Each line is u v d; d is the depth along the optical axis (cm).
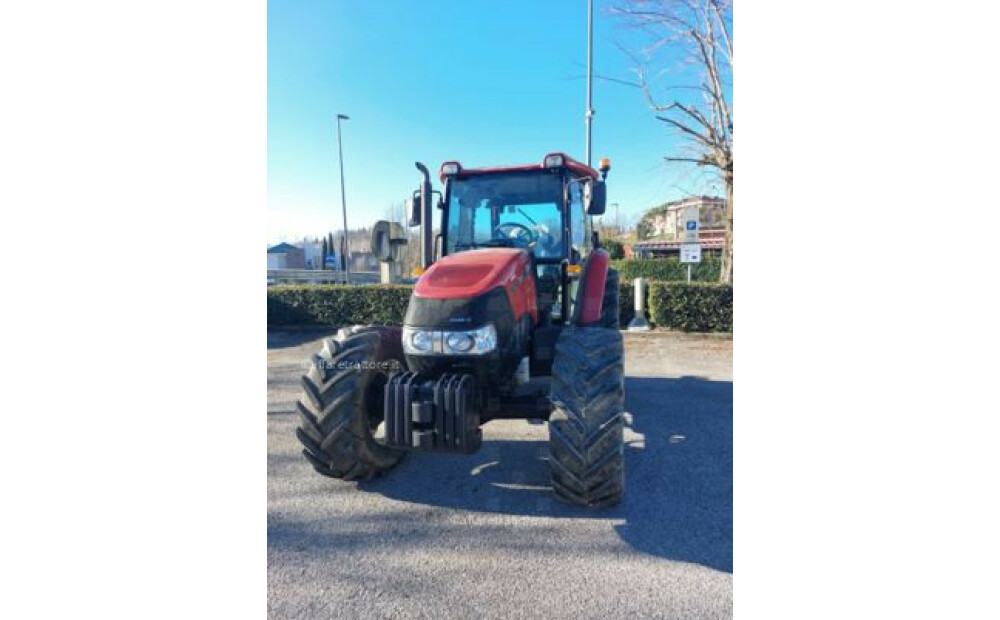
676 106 991
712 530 271
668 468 356
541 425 457
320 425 305
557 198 395
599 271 323
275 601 219
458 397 272
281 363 768
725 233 1020
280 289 1020
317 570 240
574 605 213
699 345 833
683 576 232
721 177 1037
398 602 217
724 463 365
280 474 353
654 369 683
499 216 408
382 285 1028
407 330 300
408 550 256
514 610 211
